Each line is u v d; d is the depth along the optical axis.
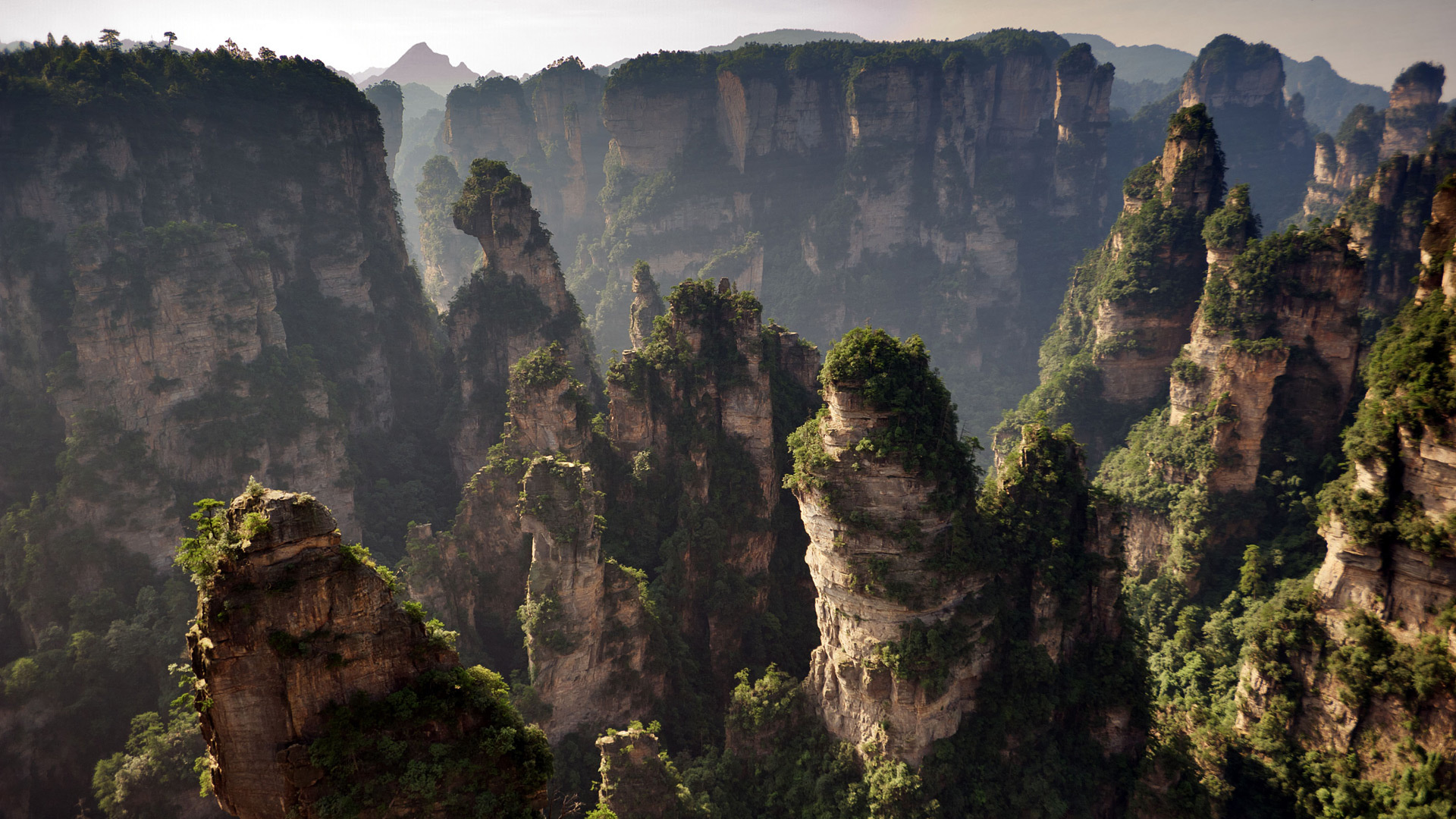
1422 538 59.47
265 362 109.69
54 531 95.00
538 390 84.44
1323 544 85.31
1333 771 63.88
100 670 86.50
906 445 57.88
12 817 81.50
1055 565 63.94
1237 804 66.38
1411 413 60.09
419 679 33.75
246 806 32.50
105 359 100.12
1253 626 75.00
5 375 111.12
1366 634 63.16
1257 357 92.50
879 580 58.69
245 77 128.12
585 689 69.44
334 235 130.88
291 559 31.61
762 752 66.62
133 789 74.19
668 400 89.06
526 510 67.56
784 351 101.44
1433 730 59.22
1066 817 59.88
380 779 32.22
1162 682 84.56
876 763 60.62
